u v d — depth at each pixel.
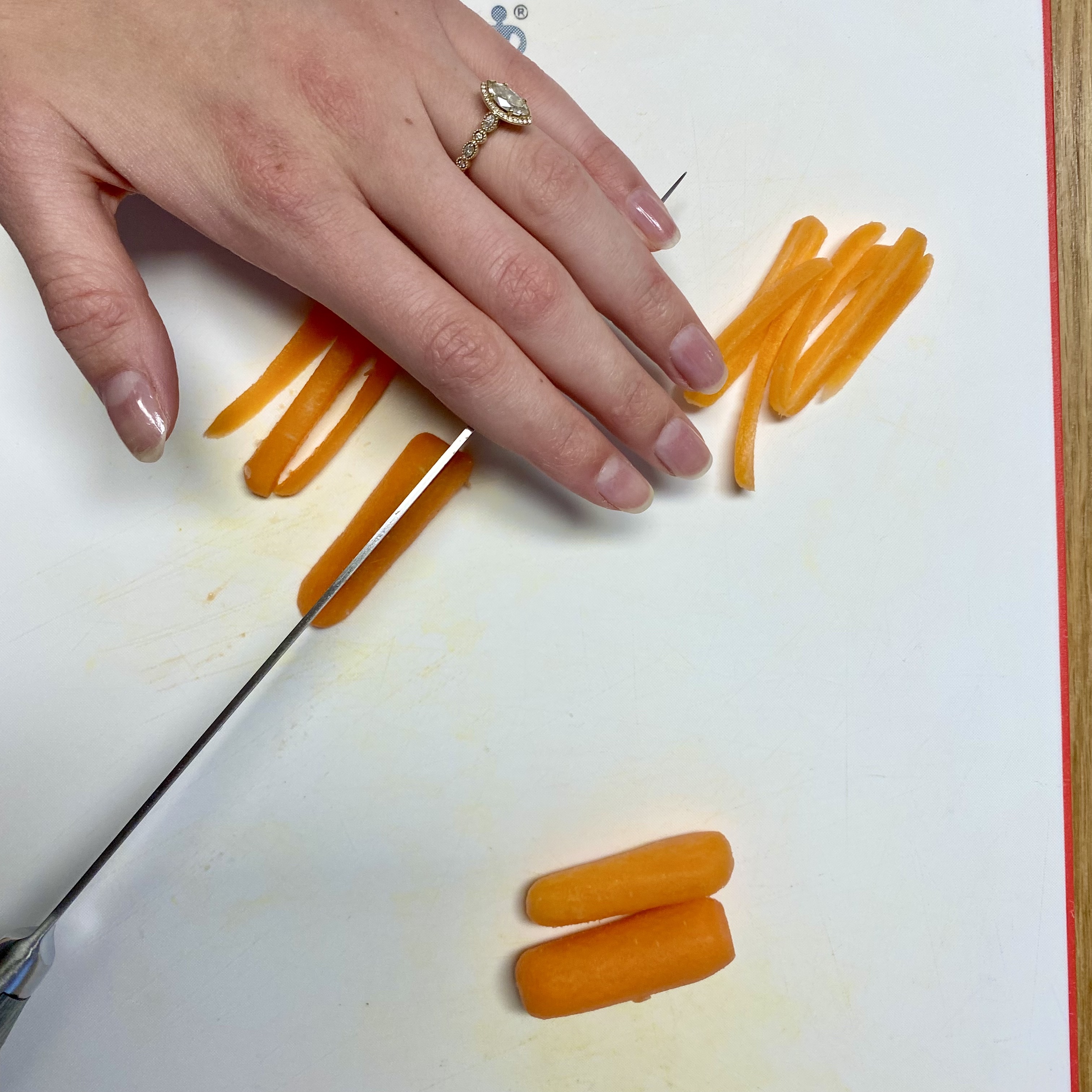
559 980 0.22
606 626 0.23
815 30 0.26
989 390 0.25
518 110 0.20
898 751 0.24
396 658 0.23
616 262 0.21
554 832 0.23
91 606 0.23
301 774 0.23
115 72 0.19
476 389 0.20
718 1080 0.23
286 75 0.19
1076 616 0.25
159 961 0.22
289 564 0.23
